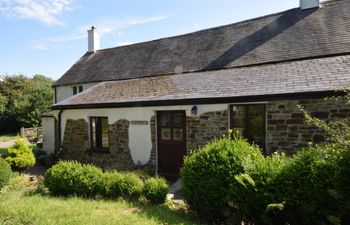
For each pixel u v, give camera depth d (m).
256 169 5.03
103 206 6.14
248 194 4.93
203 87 10.05
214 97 8.79
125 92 12.20
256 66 11.64
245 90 8.61
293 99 7.61
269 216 4.76
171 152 10.27
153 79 13.67
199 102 9.16
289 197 4.57
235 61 13.00
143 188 6.83
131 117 10.99
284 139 7.96
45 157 13.87
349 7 12.60
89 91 14.32
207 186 5.40
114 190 7.06
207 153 5.68
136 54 18.48
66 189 7.33
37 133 25.55
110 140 11.61
